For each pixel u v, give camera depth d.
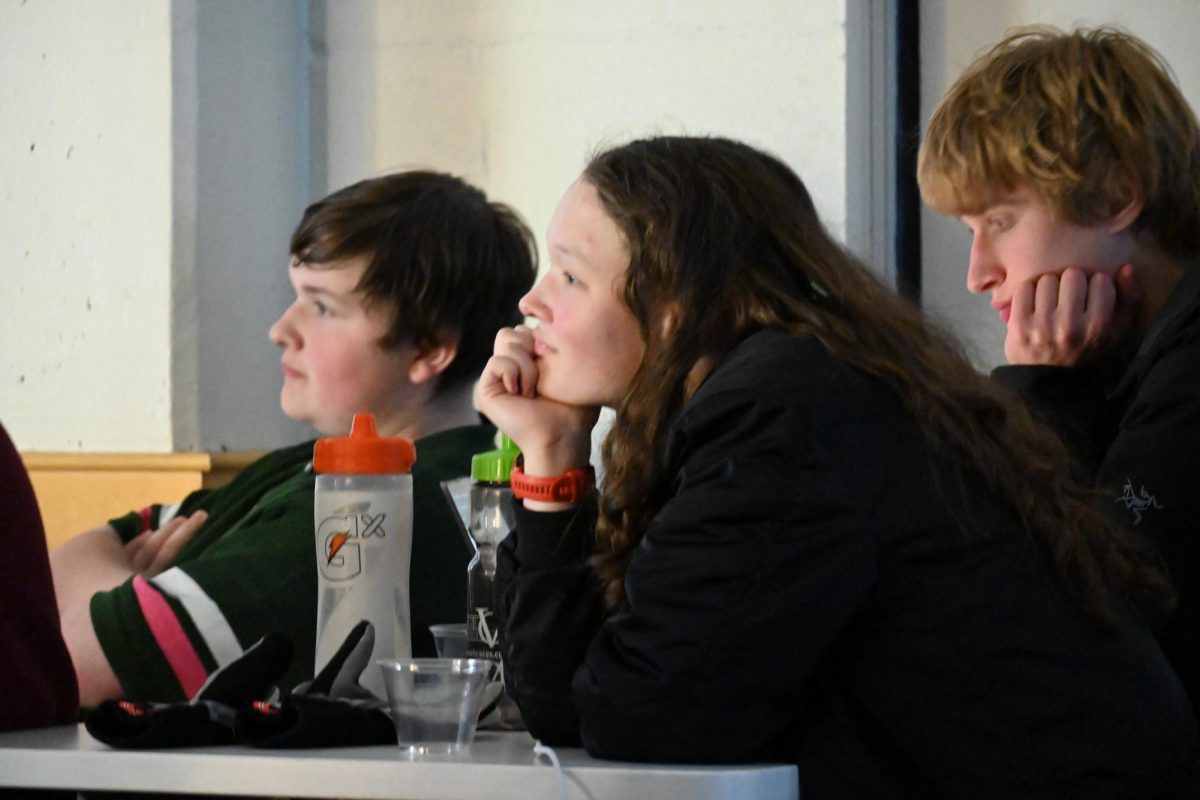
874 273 4.44
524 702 3.94
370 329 6.39
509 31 9.16
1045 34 6.06
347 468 4.42
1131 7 8.37
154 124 8.67
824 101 8.45
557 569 4.04
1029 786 3.73
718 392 3.81
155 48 8.67
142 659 5.43
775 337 4.00
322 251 6.38
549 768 3.28
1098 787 3.72
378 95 9.50
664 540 3.67
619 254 4.26
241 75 9.10
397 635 4.42
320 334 6.45
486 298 6.61
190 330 8.69
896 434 3.88
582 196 4.40
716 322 4.15
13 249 8.92
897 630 3.80
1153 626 4.51
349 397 6.46
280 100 9.47
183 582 5.56
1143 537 4.73
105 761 3.50
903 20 8.84
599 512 4.12
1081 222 5.63
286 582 5.59
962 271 8.71
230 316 9.02
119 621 5.46
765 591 3.57
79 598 6.28
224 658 5.46
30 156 8.91
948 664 3.77
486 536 4.59
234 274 9.06
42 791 3.81
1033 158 5.53
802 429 3.70
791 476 3.64
